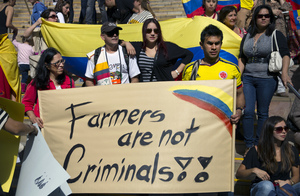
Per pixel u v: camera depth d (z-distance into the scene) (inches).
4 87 210.2
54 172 149.0
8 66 210.2
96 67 183.3
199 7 262.8
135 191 156.9
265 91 200.7
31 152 155.9
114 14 299.3
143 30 183.3
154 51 186.1
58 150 166.4
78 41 242.8
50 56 176.4
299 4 278.7
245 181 194.9
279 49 195.8
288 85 192.1
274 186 164.6
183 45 223.8
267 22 196.1
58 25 247.6
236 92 169.5
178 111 158.1
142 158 158.1
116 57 183.2
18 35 426.0
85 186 161.5
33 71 285.4
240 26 288.8
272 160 167.2
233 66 169.6
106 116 163.2
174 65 209.2
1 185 145.3
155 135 158.4
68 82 184.5
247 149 204.5
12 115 149.4
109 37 179.8
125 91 162.2
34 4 339.3
